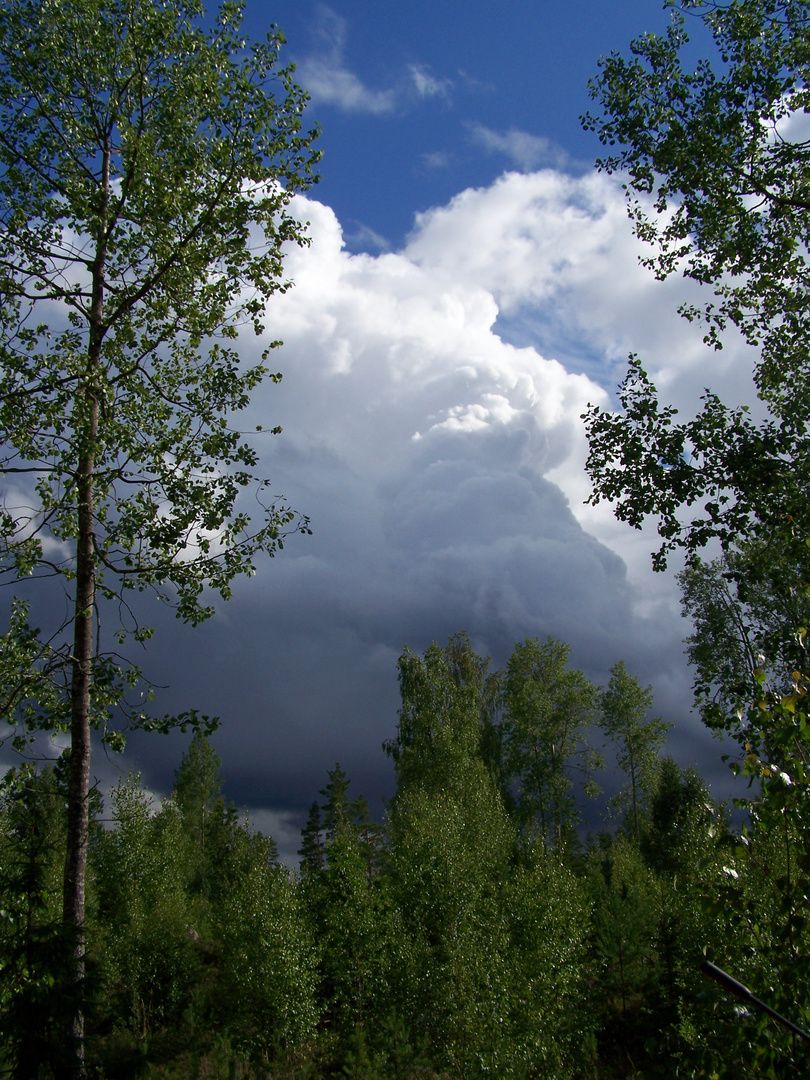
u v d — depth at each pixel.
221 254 12.20
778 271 12.91
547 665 48.44
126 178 11.60
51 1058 7.83
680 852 20.97
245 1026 19.23
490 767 45.69
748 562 12.55
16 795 10.02
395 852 28.48
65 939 8.47
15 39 11.62
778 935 4.55
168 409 12.10
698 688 13.23
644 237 13.89
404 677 46.25
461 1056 15.34
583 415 12.90
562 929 21.11
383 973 20.08
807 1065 3.97
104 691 11.62
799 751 4.73
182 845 32.66
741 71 12.25
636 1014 22.03
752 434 12.33
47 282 11.47
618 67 12.94
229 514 12.12
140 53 11.71
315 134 12.57
